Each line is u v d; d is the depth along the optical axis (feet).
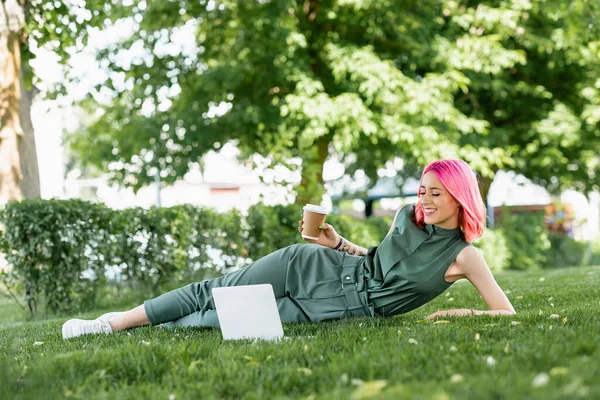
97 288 25.53
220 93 47.47
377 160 53.31
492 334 10.16
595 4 44.16
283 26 42.75
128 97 50.26
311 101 41.37
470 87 50.60
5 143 33.09
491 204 62.49
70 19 34.14
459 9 47.60
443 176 11.72
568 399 6.19
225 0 44.73
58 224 24.12
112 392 7.84
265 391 7.56
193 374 8.42
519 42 49.26
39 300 24.82
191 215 29.01
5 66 32.83
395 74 42.98
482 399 6.45
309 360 8.85
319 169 40.22
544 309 14.61
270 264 12.77
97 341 11.46
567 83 53.21
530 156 53.26
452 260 12.10
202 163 53.36
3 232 24.23
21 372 8.93
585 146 52.06
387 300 12.41
